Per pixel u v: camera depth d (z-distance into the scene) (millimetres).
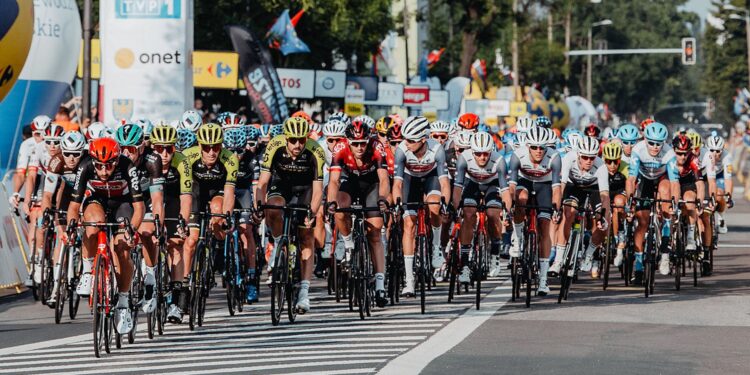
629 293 33188
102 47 47438
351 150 27828
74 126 43562
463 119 34312
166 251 25672
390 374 19109
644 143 35344
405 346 22422
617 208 35188
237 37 58438
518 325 25609
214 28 79438
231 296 28594
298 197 27812
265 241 36281
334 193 27719
